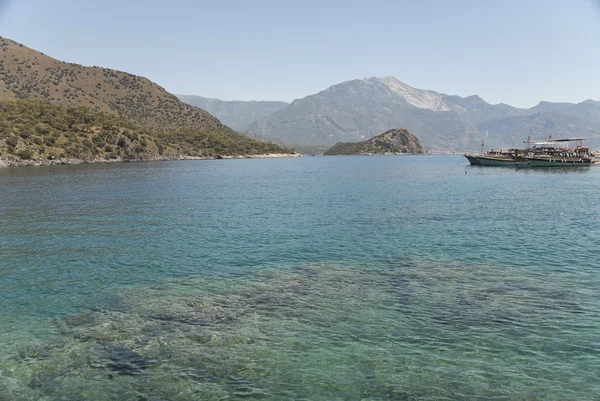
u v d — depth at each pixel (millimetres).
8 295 20781
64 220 42188
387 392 12211
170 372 13430
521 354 14250
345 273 24125
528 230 36125
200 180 100375
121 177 105625
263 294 20641
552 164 149500
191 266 25812
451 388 12359
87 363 14039
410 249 29906
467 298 19703
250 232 36188
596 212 46031
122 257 27922
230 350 14820
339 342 15352
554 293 20188
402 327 16562
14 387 12688
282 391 12336
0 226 38812
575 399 11773
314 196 65750
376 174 131875
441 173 132500
